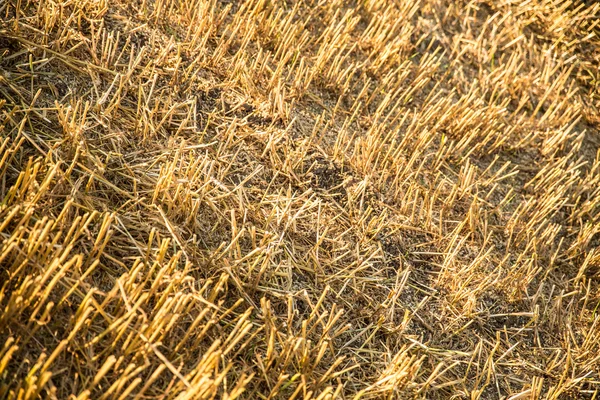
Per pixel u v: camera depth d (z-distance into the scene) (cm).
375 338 301
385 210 351
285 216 319
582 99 492
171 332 246
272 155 342
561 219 409
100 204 278
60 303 229
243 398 250
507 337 330
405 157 389
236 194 319
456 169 407
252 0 401
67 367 225
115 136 305
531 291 359
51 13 322
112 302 248
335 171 358
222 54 374
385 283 325
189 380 240
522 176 426
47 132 291
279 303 289
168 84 345
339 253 325
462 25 498
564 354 338
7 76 299
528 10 514
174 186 297
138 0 374
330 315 272
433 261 348
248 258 295
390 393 270
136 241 275
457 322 325
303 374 260
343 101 407
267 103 363
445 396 296
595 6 502
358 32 457
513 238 382
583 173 449
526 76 475
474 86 465
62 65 319
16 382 215
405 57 454
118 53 342
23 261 232
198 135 334
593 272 387
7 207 246
